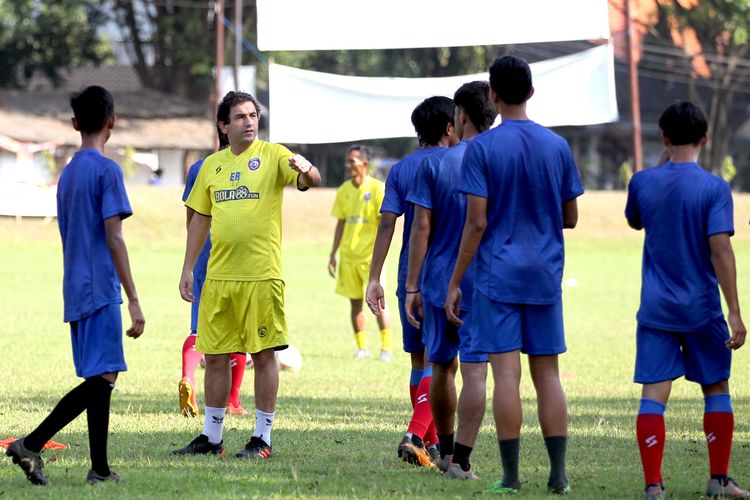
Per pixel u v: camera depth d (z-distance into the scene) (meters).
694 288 19.88
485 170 19.75
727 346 19.95
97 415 20.39
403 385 37.09
